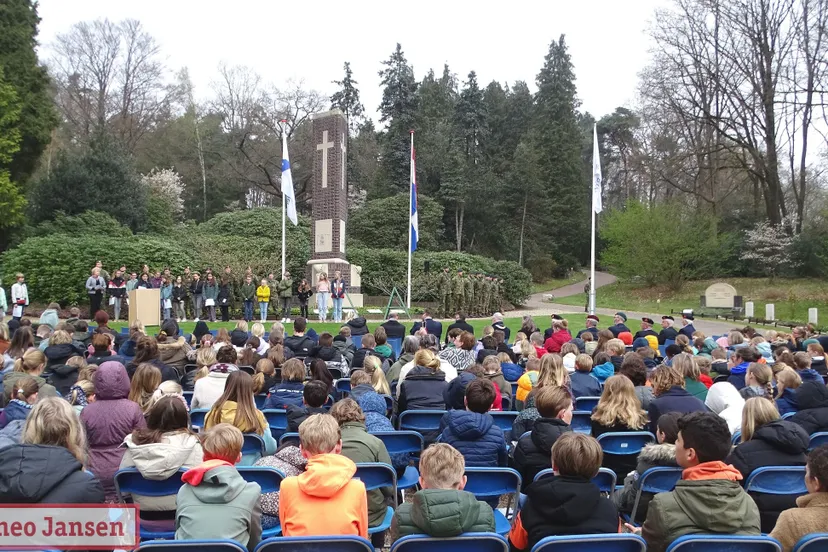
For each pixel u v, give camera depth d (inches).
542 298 1857.8
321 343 387.2
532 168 2253.9
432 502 121.9
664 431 176.9
